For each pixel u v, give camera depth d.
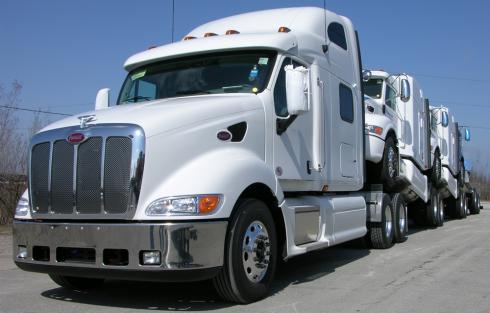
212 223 5.00
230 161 5.43
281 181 6.47
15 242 5.59
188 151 5.27
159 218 4.86
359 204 8.88
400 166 11.98
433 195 15.20
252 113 5.98
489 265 7.92
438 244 10.81
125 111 5.54
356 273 7.39
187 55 6.80
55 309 5.42
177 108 5.50
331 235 7.52
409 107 12.58
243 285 5.36
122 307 5.47
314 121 7.27
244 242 5.44
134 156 4.96
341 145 8.16
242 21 7.66
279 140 6.37
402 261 8.49
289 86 6.10
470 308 5.34
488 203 47.50
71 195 5.20
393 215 10.73
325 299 5.71
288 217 6.18
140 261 4.86
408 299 5.70
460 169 19.64
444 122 16.16
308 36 7.29
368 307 5.33
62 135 5.33
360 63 9.20
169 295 6.03
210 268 5.00
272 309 5.26
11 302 5.77
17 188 16.05
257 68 6.44
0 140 17.02
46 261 5.32
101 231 4.98
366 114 10.28
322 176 7.36
